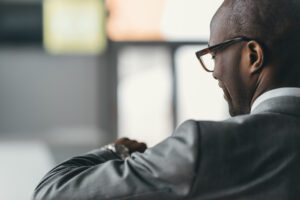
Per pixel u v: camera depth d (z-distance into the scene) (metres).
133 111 7.88
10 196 6.89
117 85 7.92
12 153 7.59
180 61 7.74
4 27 8.26
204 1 7.65
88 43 8.01
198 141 1.17
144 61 7.86
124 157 1.40
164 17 7.76
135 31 7.83
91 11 7.96
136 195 1.17
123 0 7.88
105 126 7.95
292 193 1.18
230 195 1.16
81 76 8.12
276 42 1.26
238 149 1.18
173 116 7.76
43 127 8.23
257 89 1.29
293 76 1.27
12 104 8.34
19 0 8.21
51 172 1.28
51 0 7.99
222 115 7.62
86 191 1.19
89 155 1.37
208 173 1.16
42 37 8.26
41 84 8.31
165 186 1.16
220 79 1.33
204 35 7.66
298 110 1.24
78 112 8.14
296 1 1.27
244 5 1.28
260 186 1.17
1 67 8.35
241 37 1.28
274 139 1.20
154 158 1.19
